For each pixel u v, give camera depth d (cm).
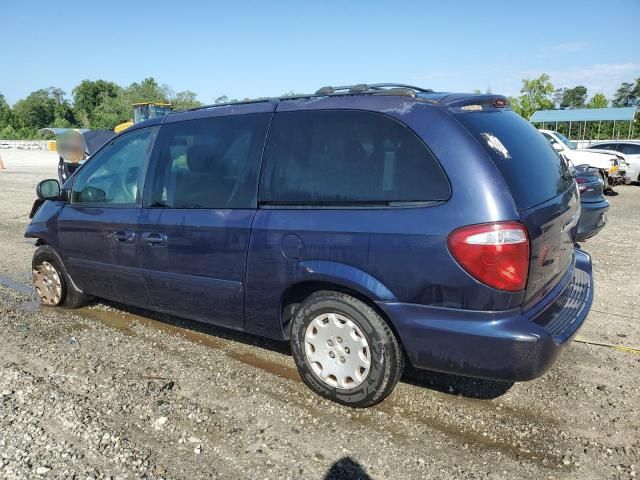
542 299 311
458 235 278
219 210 371
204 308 395
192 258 386
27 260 733
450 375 380
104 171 462
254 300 360
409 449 296
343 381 335
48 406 341
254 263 352
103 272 462
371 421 324
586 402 342
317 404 344
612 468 278
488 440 303
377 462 285
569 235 344
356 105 326
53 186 489
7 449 295
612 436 305
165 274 408
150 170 423
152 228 409
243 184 363
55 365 402
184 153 403
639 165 1703
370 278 306
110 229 443
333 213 319
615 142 1783
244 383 372
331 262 318
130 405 343
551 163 347
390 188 303
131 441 304
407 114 306
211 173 383
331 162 327
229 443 303
